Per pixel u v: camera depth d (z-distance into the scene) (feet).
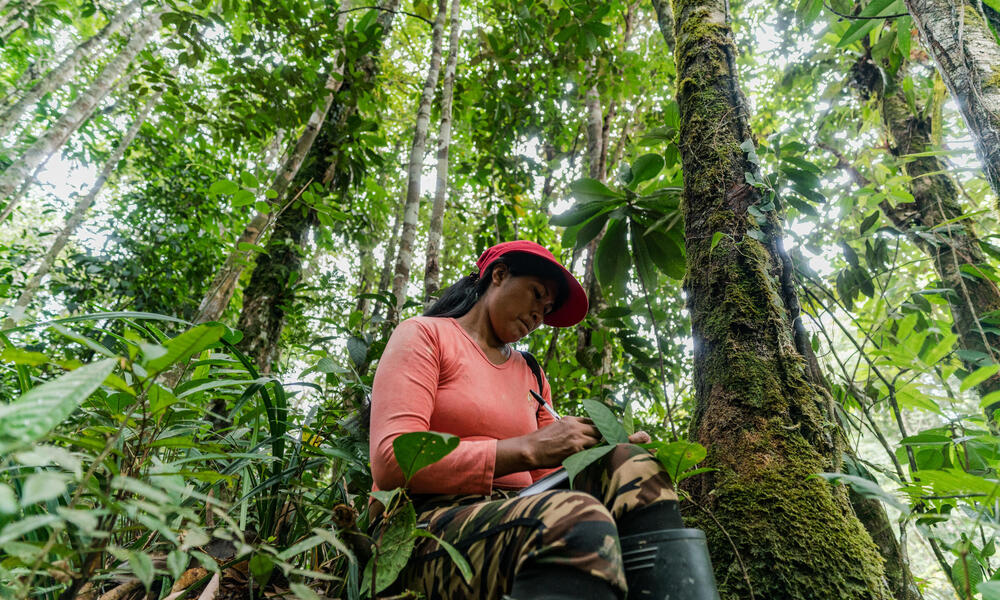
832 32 13.41
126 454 3.32
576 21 14.19
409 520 3.00
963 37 5.48
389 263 22.97
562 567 2.58
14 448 1.59
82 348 13.19
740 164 5.47
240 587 3.91
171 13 12.58
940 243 9.52
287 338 13.71
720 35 6.28
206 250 19.11
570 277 5.18
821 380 4.58
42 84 19.52
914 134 11.98
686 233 5.58
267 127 13.87
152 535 3.74
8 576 2.05
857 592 3.35
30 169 16.22
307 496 5.27
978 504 3.26
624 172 8.04
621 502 3.21
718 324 4.78
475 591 2.97
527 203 20.12
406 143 26.30
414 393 3.71
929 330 5.62
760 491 3.87
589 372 11.40
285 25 12.76
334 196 15.75
